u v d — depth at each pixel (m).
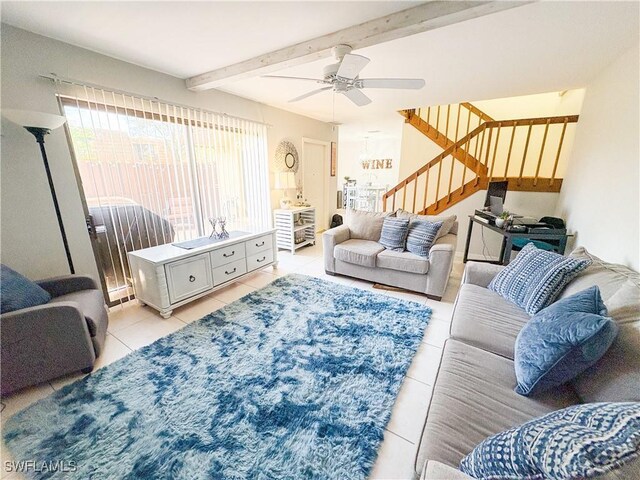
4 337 1.53
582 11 1.74
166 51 2.34
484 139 4.67
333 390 1.64
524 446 0.65
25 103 2.01
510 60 2.52
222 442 1.33
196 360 1.91
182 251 2.65
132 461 1.24
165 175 2.94
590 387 1.04
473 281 2.26
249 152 3.97
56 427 1.41
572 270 1.64
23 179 2.04
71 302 1.73
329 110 4.62
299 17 1.84
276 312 2.56
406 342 2.10
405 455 1.27
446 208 4.50
